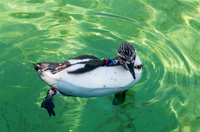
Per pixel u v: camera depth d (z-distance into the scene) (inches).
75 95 56.2
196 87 62.0
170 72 64.7
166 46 71.1
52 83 54.7
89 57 57.9
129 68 53.0
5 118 54.5
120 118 55.9
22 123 54.1
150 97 59.8
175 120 55.9
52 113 54.6
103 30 74.6
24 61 64.6
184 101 59.3
